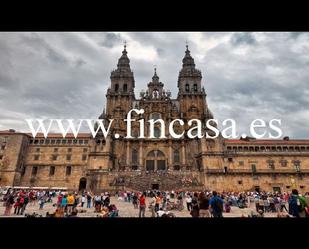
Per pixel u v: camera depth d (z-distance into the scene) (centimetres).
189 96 10312
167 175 7775
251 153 8531
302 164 8375
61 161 9069
